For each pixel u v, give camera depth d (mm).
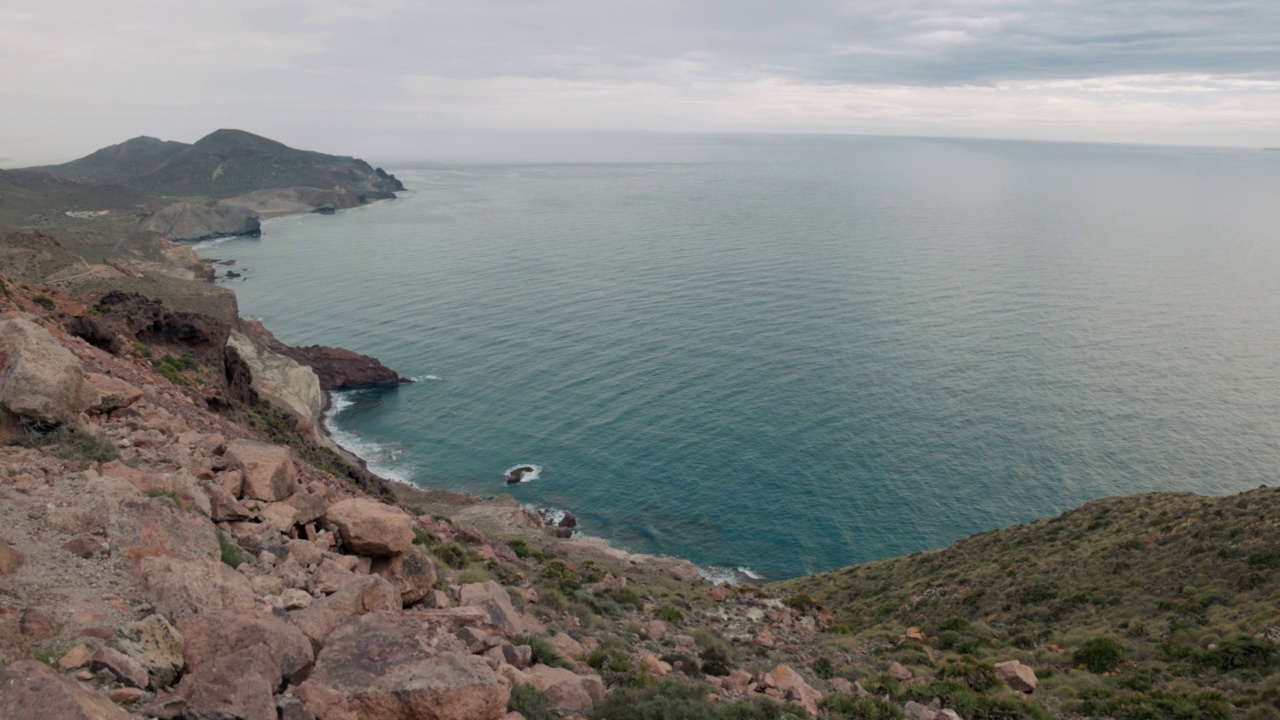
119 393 20359
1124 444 96000
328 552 15875
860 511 79938
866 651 30062
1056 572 42469
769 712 16031
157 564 11414
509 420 104000
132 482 15281
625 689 15539
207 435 20484
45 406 16969
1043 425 100938
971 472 87875
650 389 112062
